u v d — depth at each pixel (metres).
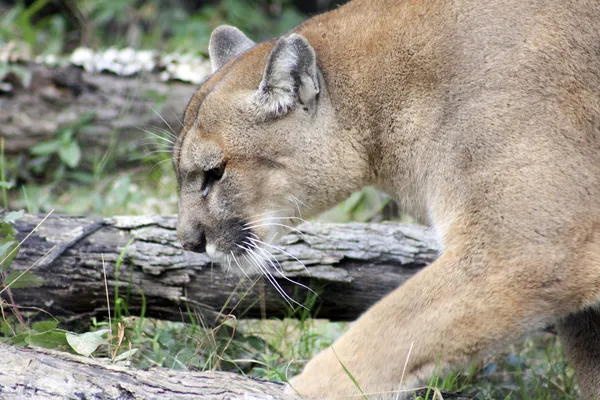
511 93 7.92
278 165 8.70
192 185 8.87
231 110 8.59
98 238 10.06
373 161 8.88
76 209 13.70
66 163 15.14
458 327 7.70
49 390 6.67
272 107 8.52
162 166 14.92
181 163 8.84
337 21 9.07
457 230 7.91
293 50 8.38
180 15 20.50
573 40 8.02
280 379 9.41
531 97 7.88
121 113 15.41
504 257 7.68
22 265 9.71
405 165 8.62
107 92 15.47
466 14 8.37
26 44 17.95
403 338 7.74
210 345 9.75
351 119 8.73
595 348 8.98
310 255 10.12
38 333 8.09
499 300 7.66
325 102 8.71
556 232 7.61
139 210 13.91
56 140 14.97
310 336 10.47
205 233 8.87
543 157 7.71
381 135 8.68
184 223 8.90
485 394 9.77
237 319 10.11
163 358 9.41
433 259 10.20
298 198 8.89
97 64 15.52
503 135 7.84
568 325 9.09
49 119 15.20
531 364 10.53
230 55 9.98
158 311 10.23
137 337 9.77
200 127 8.69
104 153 15.40
